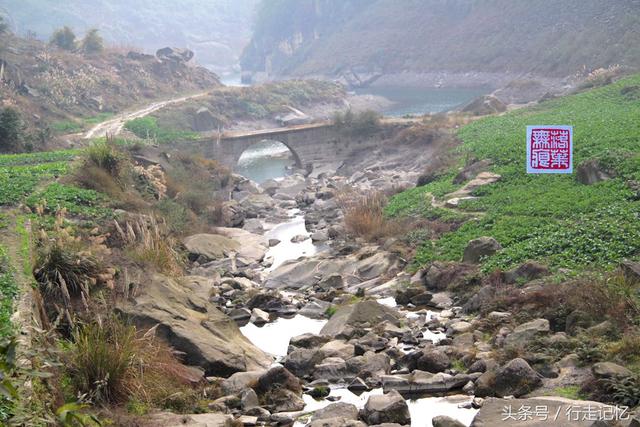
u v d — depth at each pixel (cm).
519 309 2412
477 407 1838
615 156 3653
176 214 4009
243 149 6812
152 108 9388
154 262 2859
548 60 13062
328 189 5506
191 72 12481
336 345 2323
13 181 3834
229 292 3161
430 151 6328
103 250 2645
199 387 2044
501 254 2944
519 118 6219
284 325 2789
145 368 1920
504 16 15512
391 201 4444
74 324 2061
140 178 4334
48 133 6469
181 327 2247
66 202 3519
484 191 4003
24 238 2586
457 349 2184
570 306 2256
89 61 10662
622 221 2870
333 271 3350
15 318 1850
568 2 14238
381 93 15000
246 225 4644
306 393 2039
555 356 1991
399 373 2112
